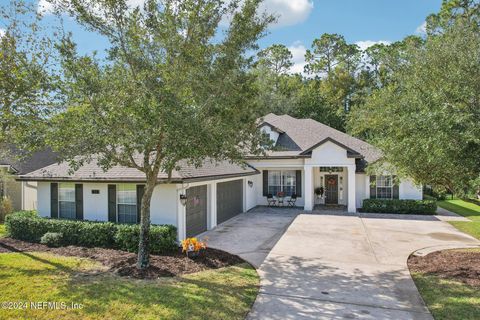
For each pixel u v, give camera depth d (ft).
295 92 153.28
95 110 27.43
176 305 23.86
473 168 24.66
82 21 28.04
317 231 52.21
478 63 27.58
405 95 33.22
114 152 30.25
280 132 83.25
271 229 53.62
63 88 27.66
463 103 26.22
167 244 38.24
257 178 81.92
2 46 33.71
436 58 33.22
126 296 25.34
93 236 41.73
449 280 29.12
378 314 23.32
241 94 29.48
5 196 66.23
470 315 22.24
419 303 25.14
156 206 43.65
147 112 23.36
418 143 26.16
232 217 64.95
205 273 31.60
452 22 39.65
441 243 44.37
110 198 46.91
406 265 34.91
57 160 28.86
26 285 27.58
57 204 50.60
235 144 30.68
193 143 24.88
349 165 70.54
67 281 28.71
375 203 70.74
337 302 25.43
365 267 34.30
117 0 27.50
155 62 28.48
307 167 73.46
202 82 27.63
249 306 24.72
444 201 88.43
